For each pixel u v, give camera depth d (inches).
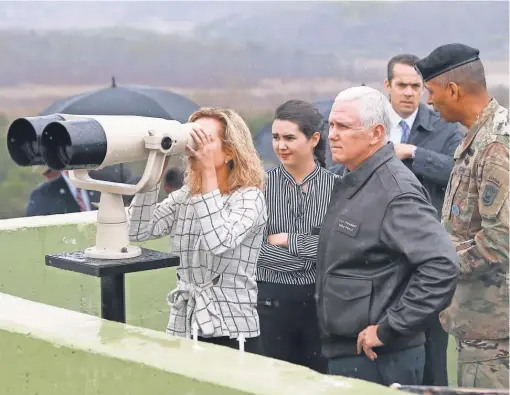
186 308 288.4
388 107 288.7
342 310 287.1
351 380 211.8
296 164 344.5
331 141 289.4
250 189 287.3
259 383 210.8
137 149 264.2
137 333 245.4
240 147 285.3
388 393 205.6
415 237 275.6
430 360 375.6
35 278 376.8
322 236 293.4
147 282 406.3
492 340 322.7
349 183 287.7
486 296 319.0
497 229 307.0
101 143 253.8
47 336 245.8
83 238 386.3
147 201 295.0
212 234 273.0
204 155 273.6
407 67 413.1
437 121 416.5
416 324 275.0
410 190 279.6
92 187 272.2
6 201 971.9
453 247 277.3
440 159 399.2
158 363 223.9
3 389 257.4
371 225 281.1
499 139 309.3
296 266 342.0
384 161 285.3
